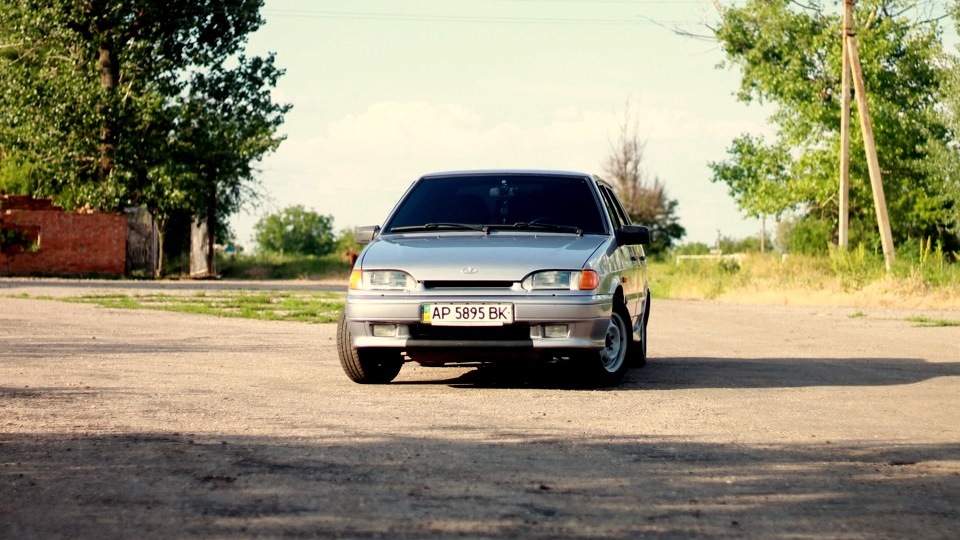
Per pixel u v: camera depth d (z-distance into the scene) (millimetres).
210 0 42969
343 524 3994
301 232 117000
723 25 44344
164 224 45406
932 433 6418
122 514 4137
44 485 4621
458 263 8031
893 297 26609
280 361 10250
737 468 5188
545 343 7840
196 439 5754
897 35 42562
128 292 24938
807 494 4660
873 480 4992
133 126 41500
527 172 9609
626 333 8703
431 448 5559
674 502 4445
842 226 33750
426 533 3881
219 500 4363
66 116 40406
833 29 42375
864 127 32406
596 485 4734
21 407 6832
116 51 41312
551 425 6387
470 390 8141
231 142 43094
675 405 7445
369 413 6789
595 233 8969
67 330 13344
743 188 45625
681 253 77188
